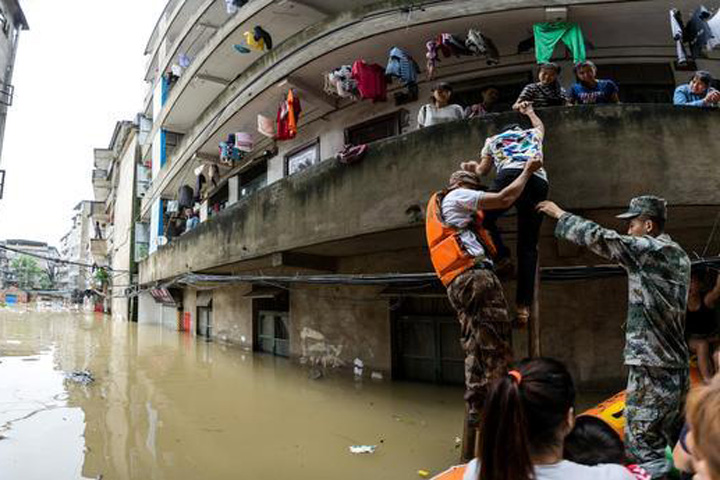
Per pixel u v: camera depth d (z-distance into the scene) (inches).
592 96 228.1
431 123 254.2
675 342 107.4
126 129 1031.0
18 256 2906.0
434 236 131.9
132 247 952.9
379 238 277.9
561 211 123.6
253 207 370.3
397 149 249.1
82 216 1959.9
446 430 225.8
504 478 56.9
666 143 205.5
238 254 390.3
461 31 295.4
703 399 52.2
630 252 109.5
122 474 181.8
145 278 810.8
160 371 391.5
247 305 514.9
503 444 57.8
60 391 318.0
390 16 297.6
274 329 471.2
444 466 184.1
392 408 265.0
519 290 135.6
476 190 135.3
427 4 287.6
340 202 277.3
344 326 369.1
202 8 535.5
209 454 202.2
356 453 200.2
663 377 106.4
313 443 213.8
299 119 417.4
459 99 325.4
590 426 101.1
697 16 246.7
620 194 203.8
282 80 362.0
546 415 59.8
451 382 309.6
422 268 321.1
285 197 327.9
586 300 276.8
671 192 202.5
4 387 329.4
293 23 403.5
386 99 337.7
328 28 327.3
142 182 959.6
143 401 291.9
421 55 326.0
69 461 194.5
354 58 334.0
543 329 279.6
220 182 586.6
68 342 595.8
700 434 50.9
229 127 467.5
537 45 272.4
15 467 187.9
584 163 206.8
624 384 268.4
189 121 693.9
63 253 2925.7
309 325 404.5
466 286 123.5
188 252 524.7
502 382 62.0
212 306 619.2
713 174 203.2
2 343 575.8
